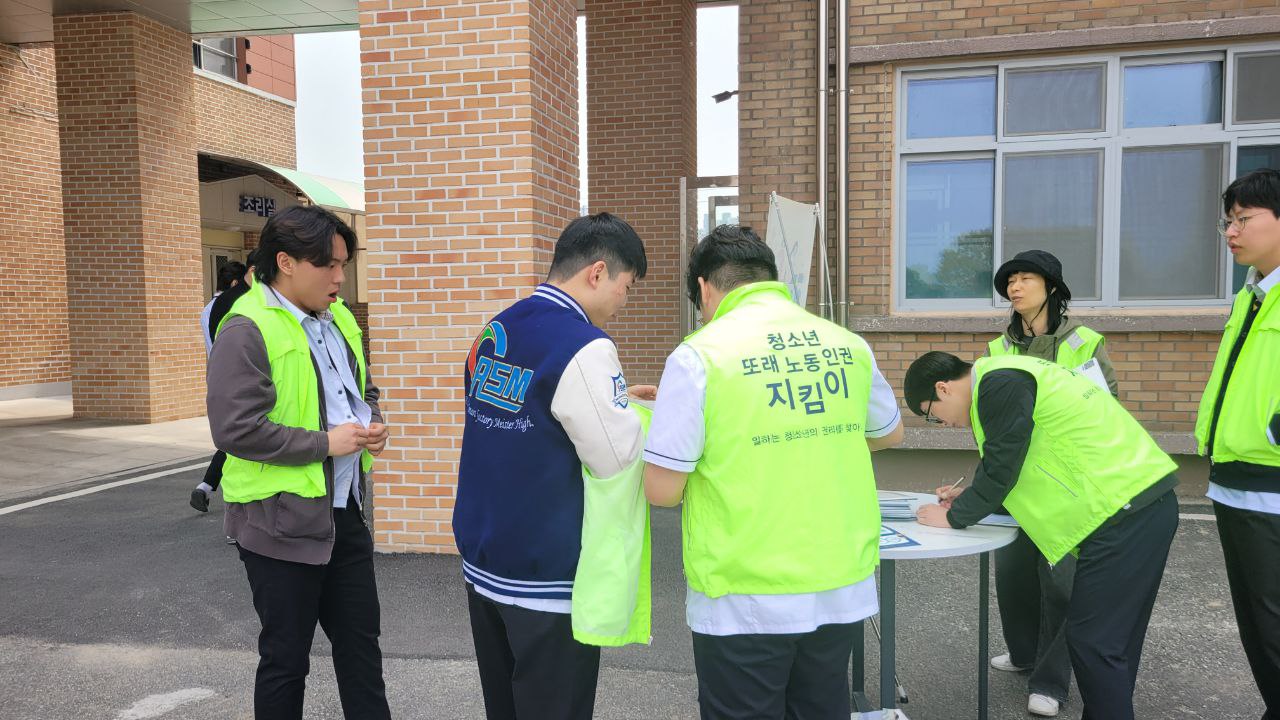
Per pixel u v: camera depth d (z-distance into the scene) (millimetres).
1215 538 5188
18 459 8266
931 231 6504
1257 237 2514
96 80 10281
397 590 4531
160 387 10562
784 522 1921
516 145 4973
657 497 1972
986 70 6316
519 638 1968
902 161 6504
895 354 6449
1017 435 2535
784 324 2033
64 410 11680
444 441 5148
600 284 2062
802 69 6512
